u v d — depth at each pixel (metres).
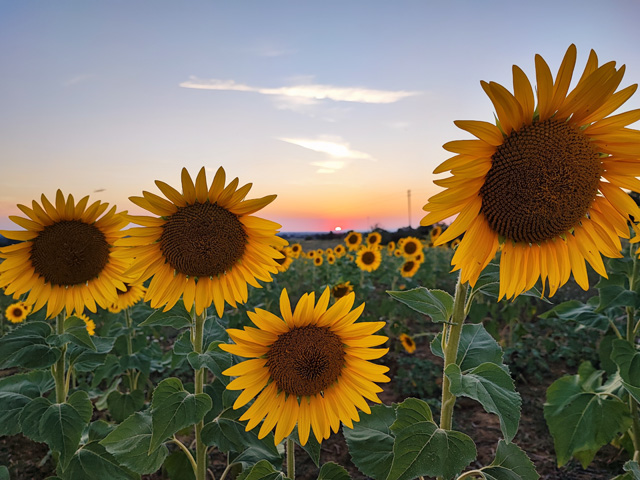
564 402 0.86
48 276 0.76
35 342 0.72
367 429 0.61
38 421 0.66
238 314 1.60
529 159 0.43
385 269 2.84
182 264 0.62
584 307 1.01
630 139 0.45
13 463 1.01
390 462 0.56
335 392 0.54
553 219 0.45
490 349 0.57
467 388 0.43
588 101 0.44
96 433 0.78
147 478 0.96
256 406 0.54
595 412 0.83
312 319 0.54
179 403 0.57
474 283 0.47
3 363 0.68
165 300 0.64
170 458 0.74
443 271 3.35
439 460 0.47
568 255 0.48
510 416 0.42
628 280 0.94
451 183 0.43
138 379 1.27
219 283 0.65
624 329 1.17
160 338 1.92
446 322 0.50
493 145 0.43
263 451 0.65
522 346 1.67
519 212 0.45
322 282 2.88
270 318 0.52
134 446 0.62
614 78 0.42
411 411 0.52
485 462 1.01
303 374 0.53
